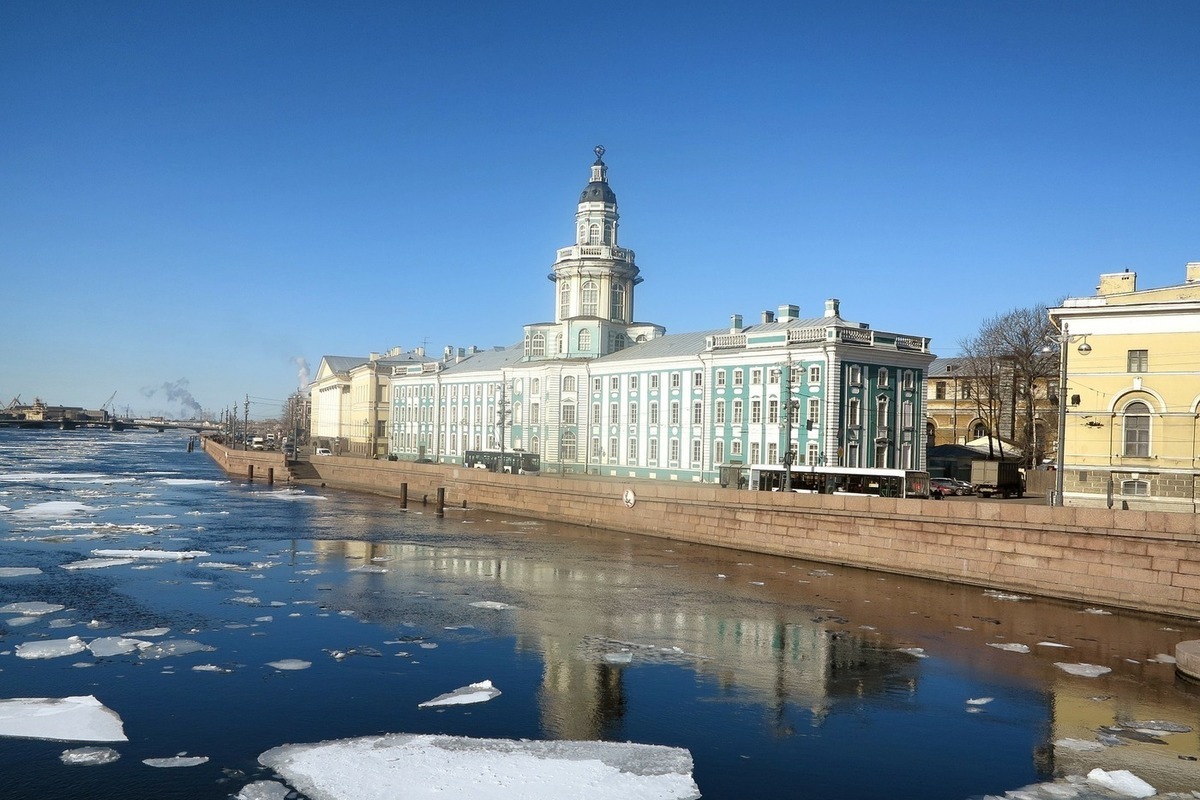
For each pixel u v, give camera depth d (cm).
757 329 7981
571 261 10100
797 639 3019
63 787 1736
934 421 10669
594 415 9481
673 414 8419
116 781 1769
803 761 1959
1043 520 3759
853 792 1806
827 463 6900
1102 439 4556
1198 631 3184
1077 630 3183
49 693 2309
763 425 7444
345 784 1758
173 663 2603
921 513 4203
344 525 6303
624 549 5138
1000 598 3725
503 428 9681
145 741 1989
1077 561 3644
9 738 1983
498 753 1936
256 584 3906
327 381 17325
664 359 8506
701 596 3734
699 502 5362
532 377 10219
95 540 5244
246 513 7062
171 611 3312
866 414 7131
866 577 4222
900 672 2650
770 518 4919
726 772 1889
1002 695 2450
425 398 12794
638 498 5806
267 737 2027
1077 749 2062
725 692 2427
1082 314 4606
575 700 2327
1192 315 4350
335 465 10219
